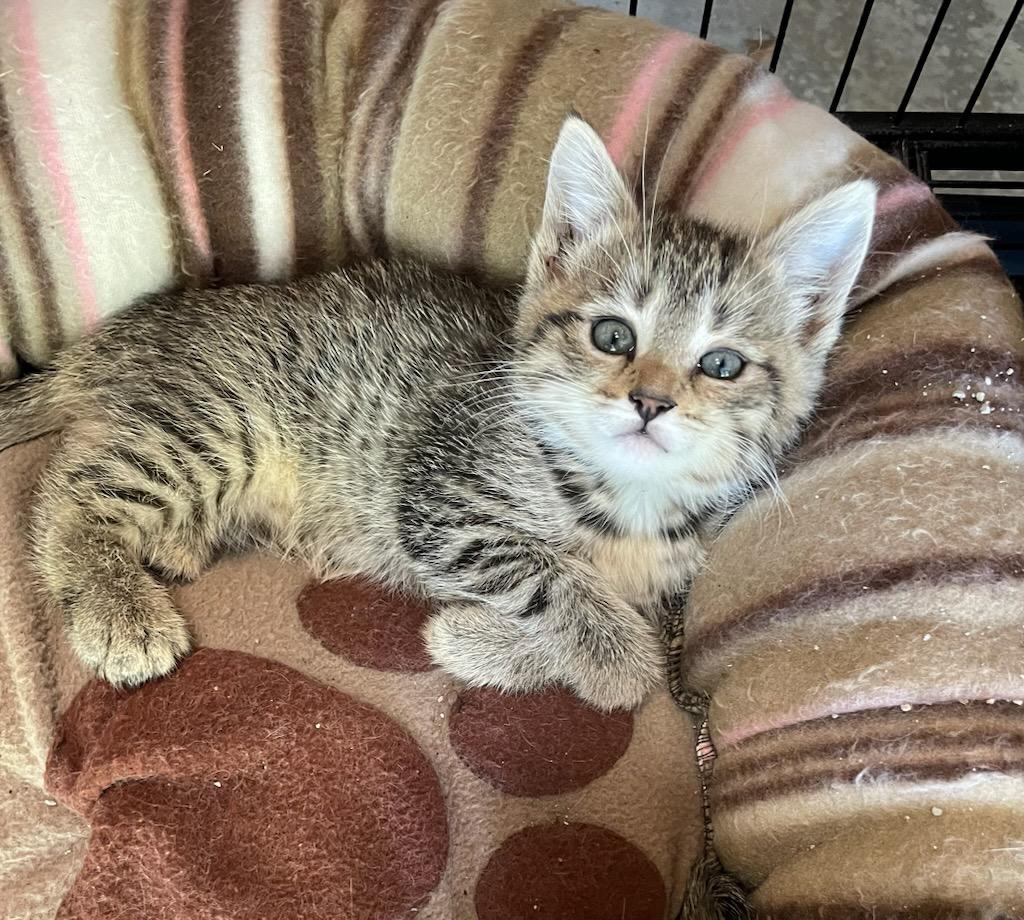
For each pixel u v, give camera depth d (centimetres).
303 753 23
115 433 27
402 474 26
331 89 27
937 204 26
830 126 26
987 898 17
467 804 24
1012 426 22
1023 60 46
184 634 25
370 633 26
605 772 25
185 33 26
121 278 28
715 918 22
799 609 22
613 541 26
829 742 20
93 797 23
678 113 26
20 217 26
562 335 24
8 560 26
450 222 28
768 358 24
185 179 27
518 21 27
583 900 23
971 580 20
